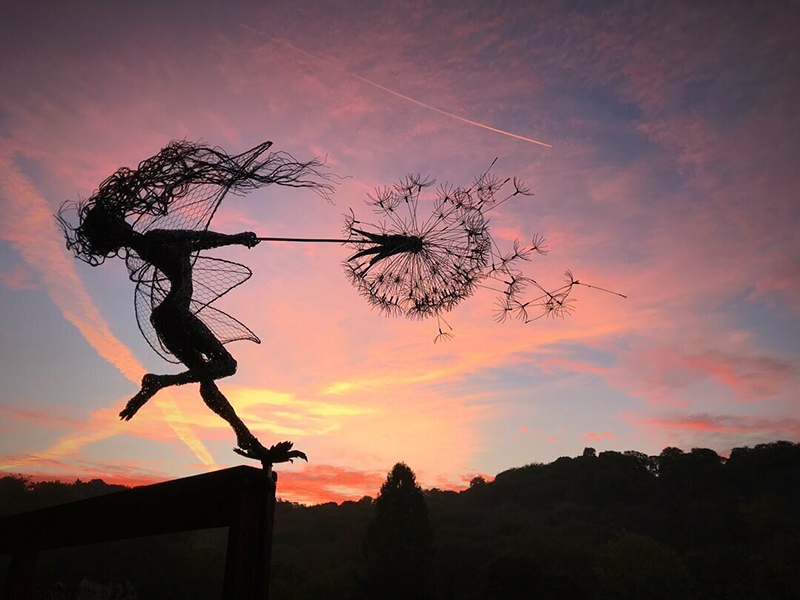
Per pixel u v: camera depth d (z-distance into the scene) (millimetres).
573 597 34125
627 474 94438
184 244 3324
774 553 44938
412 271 4367
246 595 2436
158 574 34594
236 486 2604
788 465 85188
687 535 64750
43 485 42094
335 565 50719
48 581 30234
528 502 91750
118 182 3383
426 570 36438
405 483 38812
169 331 3156
